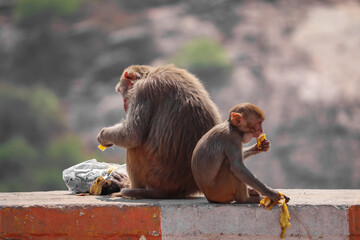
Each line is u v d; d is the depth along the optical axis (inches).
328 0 6515.8
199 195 501.0
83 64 6181.1
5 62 6343.5
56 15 6515.8
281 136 4891.7
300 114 5019.7
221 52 5703.7
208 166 400.2
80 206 406.6
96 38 6299.2
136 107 473.4
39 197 489.7
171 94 473.4
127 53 6067.9
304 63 5600.4
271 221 391.5
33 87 6136.8
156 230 399.9
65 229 405.4
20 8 6535.4
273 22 6141.7
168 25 6279.5
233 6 6446.9
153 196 463.5
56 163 5334.6
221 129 403.9
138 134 463.8
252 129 401.1
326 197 449.4
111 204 405.1
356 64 5575.8
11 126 5738.2
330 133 4881.9
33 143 5659.5
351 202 401.4
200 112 471.8
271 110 5118.1
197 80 505.4
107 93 5802.2
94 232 404.2
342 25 6063.0
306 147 4768.7
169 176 465.4
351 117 4980.3
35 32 6437.0
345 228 388.8
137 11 6589.6
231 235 395.2
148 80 482.3
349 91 5187.0
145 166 474.3
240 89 5408.5
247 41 5920.3
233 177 399.2
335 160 4722.0
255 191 430.3
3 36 6471.5
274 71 5511.8
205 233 397.1
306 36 5944.9
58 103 5915.4
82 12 6604.3
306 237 391.2
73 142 5442.9
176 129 463.8
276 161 4699.8
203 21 6289.4
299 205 393.1
